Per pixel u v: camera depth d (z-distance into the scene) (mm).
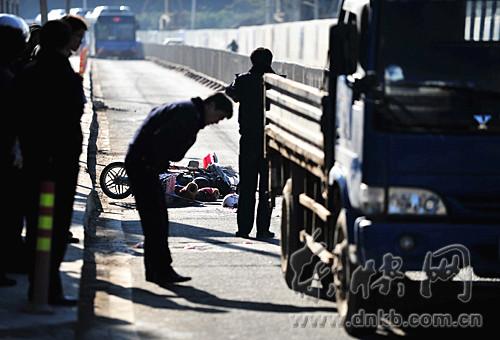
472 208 21422
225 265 30766
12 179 25453
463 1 22250
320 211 24734
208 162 48562
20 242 27078
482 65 22062
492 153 21406
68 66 23641
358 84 21812
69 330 22109
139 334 22688
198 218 40219
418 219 21344
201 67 156250
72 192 23797
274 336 22531
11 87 23781
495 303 25719
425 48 22172
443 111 21438
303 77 72188
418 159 21297
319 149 24688
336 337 22469
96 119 83812
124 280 28422
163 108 27688
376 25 22234
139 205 27812
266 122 32062
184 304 25656
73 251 30375
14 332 21594
